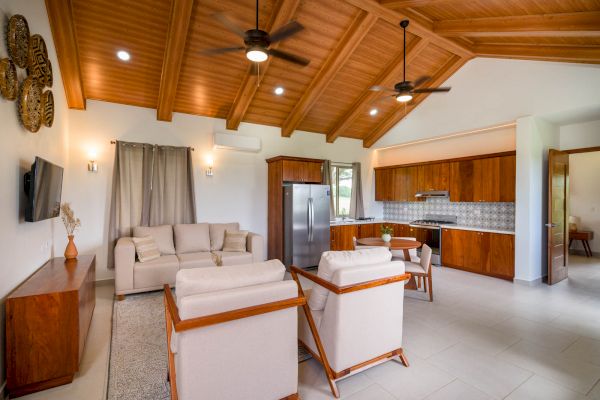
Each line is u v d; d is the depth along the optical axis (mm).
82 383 2182
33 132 2719
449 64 5418
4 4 2217
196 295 1570
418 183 6590
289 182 5957
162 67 4172
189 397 1554
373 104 6230
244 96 4941
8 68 2139
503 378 2242
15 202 2361
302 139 6613
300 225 5578
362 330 2162
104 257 4570
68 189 4332
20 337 2047
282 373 1844
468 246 5438
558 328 3102
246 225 5855
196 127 5352
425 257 4004
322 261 2246
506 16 3672
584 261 6344
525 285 4613
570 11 3203
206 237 4961
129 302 3811
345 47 4480
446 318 3354
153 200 4832
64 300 2164
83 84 4258
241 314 1619
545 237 4906
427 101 6195
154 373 2309
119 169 4594
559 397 2029
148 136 4938
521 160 4676
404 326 3146
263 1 3660
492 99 5078
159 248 4484
